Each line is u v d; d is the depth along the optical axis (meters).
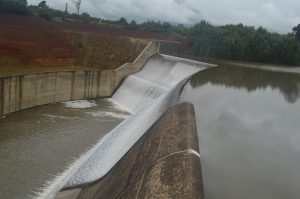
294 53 53.84
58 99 43.84
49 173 24.67
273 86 28.62
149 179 12.80
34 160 26.45
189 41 74.75
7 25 55.66
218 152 13.29
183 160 12.48
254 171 11.60
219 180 11.03
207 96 23.31
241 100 22.25
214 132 15.65
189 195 10.07
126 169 16.98
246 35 62.44
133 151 18.92
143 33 80.00
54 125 34.69
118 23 91.06
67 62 53.25
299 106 20.97
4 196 21.42
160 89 41.06
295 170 11.81
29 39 53.62
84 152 28.77
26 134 31.56
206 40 69.31
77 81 45.59
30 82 38.72
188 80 30.84
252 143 14.23
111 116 39.81
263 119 17.91
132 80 48.75
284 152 13.46
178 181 11.27
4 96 34.81
